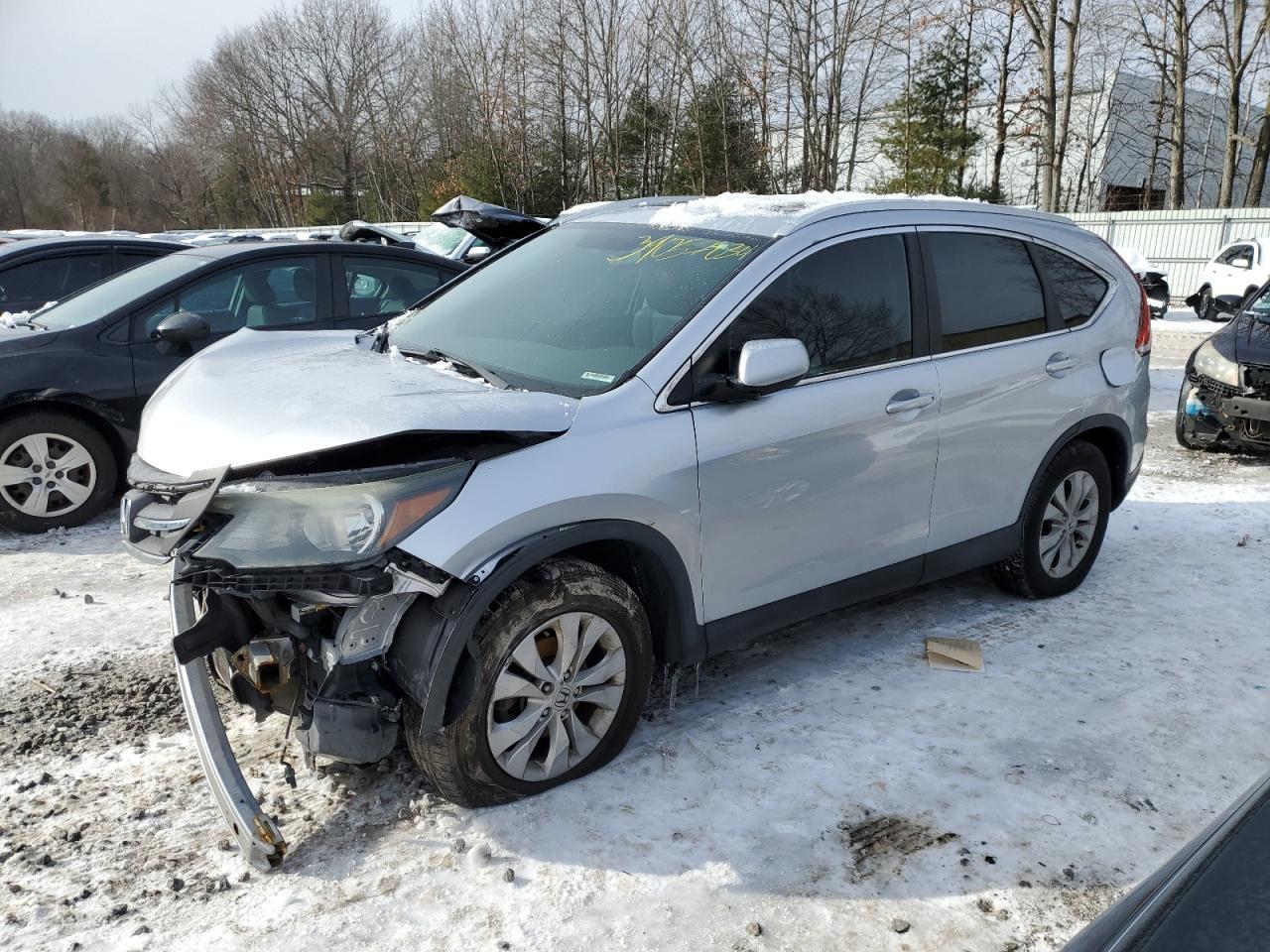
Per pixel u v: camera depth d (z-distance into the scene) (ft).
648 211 13.55
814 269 11.65
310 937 8.05
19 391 17.87
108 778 10.33
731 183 130.11
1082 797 10.21
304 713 9.02
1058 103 137.80
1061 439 14.55
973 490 13.46
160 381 19.39
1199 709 12.12
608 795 10.01
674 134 134.62
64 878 8.73
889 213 12.69
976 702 12.19
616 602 9.91
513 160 147.74
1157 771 10.75
